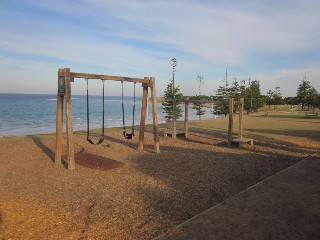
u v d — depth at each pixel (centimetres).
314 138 1484
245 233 390
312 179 646
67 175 790
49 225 473
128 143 1325
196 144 1313
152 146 1254
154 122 1102
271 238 376
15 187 685
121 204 570
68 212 531
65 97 859
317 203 499
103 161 941
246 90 5412
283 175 682
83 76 912
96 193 640
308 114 3738
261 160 970
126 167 880
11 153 1075
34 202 584
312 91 6400
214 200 592
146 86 1128
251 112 5306
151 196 616
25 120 3731
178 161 959
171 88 3947
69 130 855
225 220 432
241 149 1183
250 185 697
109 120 3850
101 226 468
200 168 862
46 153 1080
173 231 400
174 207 552
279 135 1609
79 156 1017
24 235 436
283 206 486
